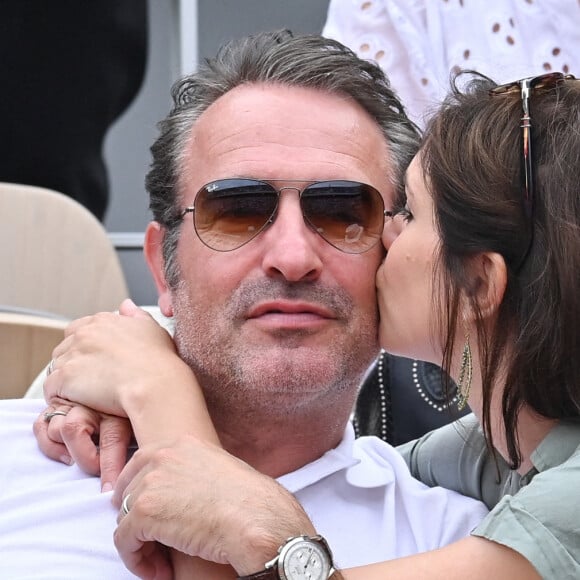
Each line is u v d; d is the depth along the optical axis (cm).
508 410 239
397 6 416
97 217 559
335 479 288
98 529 260
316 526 280
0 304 455
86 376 278
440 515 291
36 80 518
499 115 248
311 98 290
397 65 421
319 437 290
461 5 414
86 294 455
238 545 209
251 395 275
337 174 280
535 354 232
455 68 387
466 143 250
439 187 253
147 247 320
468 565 212
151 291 570
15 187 464
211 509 215
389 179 294
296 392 271
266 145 280
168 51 565
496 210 239
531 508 213
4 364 352
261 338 271
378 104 296
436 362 273
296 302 268
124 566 254
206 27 558
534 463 242
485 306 244
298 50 297
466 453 307
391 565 216
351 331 275
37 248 459
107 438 273
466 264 247
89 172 545
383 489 290
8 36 506
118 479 241
